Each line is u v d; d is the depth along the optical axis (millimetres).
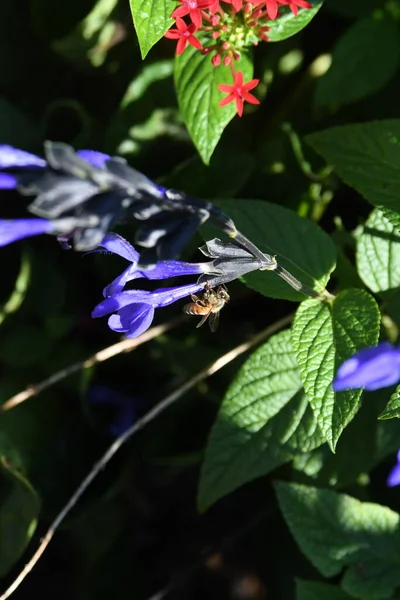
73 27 625
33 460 614
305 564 623
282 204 608
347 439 563
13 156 442
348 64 583
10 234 443
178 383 624
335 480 562
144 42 518
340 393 506
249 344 564
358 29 583
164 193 452
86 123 616
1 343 627
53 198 426
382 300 560
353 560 542
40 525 626
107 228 431
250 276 532
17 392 625
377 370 446
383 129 542
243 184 602
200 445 622
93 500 618
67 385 630
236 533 625
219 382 615
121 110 604
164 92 605
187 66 542
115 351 582
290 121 615
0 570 591
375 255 547
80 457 624
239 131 611
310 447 539
